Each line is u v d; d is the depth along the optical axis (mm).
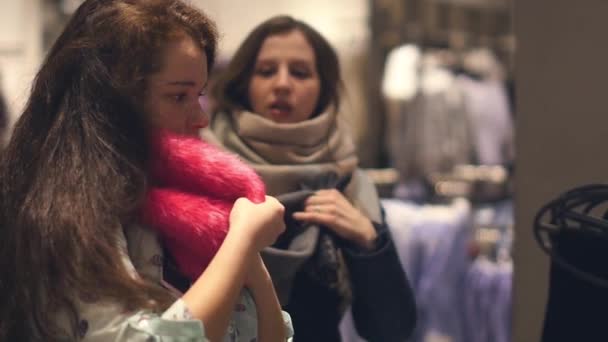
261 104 2211
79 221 1298
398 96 4820
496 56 5371
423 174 4523
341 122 2314
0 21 4578
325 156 2195
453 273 3703
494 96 4953
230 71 2252
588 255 1575
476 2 5301
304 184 2111
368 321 2156
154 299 1292
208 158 1464
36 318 1337
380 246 2127
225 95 2260
